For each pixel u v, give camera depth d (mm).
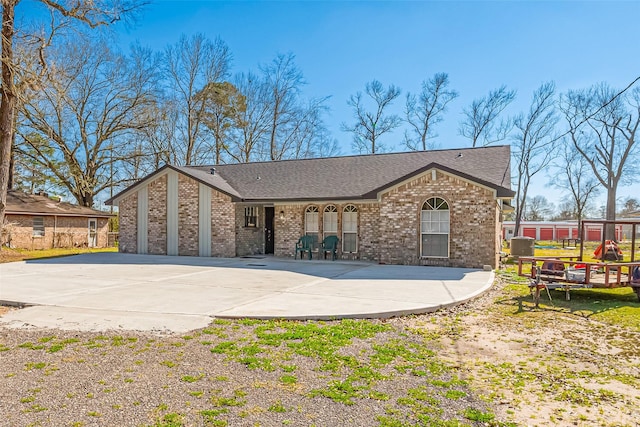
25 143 28641
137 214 21016
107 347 5434
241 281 11281
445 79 35812
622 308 8133
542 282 9070
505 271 13938
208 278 11898
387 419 3480
